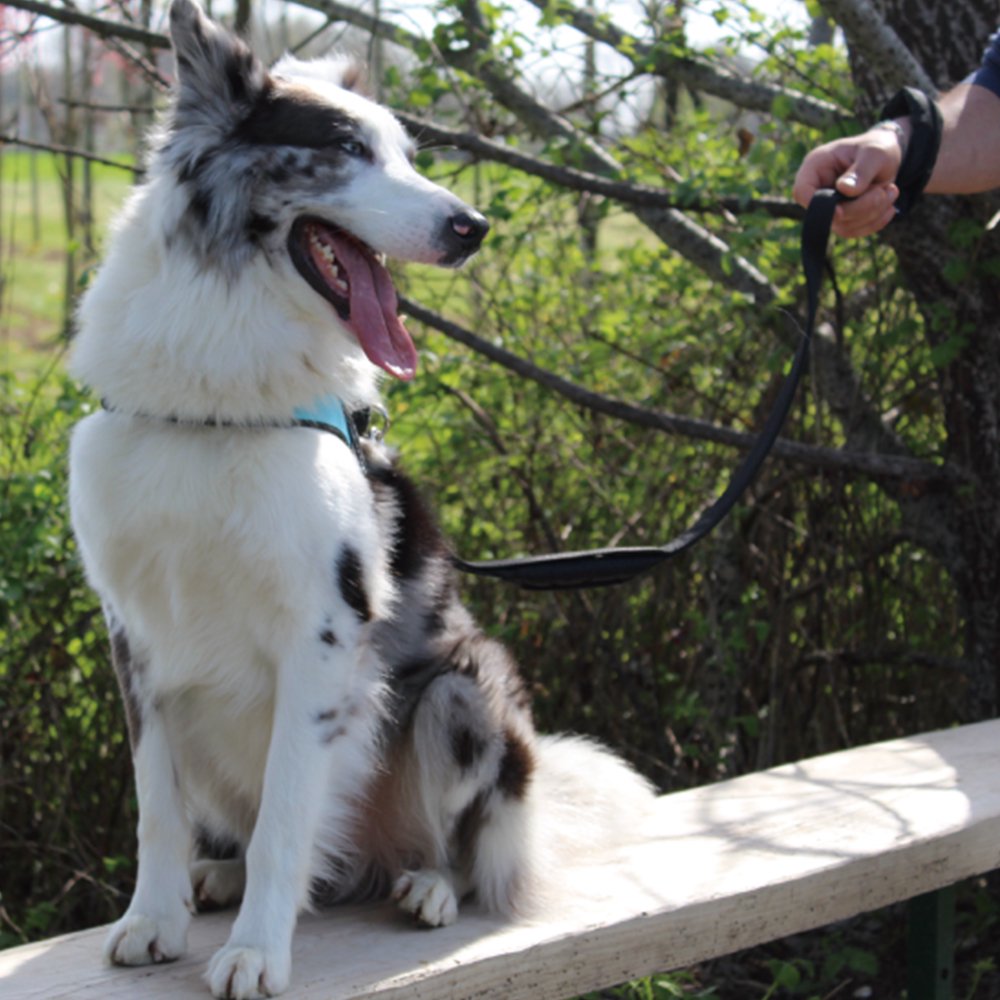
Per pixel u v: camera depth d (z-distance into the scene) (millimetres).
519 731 2660
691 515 4613
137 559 2355
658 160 4562
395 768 2697
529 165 4070
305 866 2289
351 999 2092
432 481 4758
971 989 3580
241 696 2453
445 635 2742
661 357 4715
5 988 2150
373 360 2449
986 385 4000
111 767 4242
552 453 4762
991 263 3791
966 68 3818
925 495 4238
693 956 2449
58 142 5332
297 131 2482
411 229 2512
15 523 3941
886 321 4340
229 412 2318
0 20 4750
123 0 4477
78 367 2434
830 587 4547
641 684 4684
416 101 4230
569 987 2318
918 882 2758
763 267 3943
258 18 5109
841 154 2744
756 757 4555
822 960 3928
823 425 4602
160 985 2166
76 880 3975
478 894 2592
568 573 2760
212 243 2377
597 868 2646
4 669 4117
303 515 2301
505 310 4816
